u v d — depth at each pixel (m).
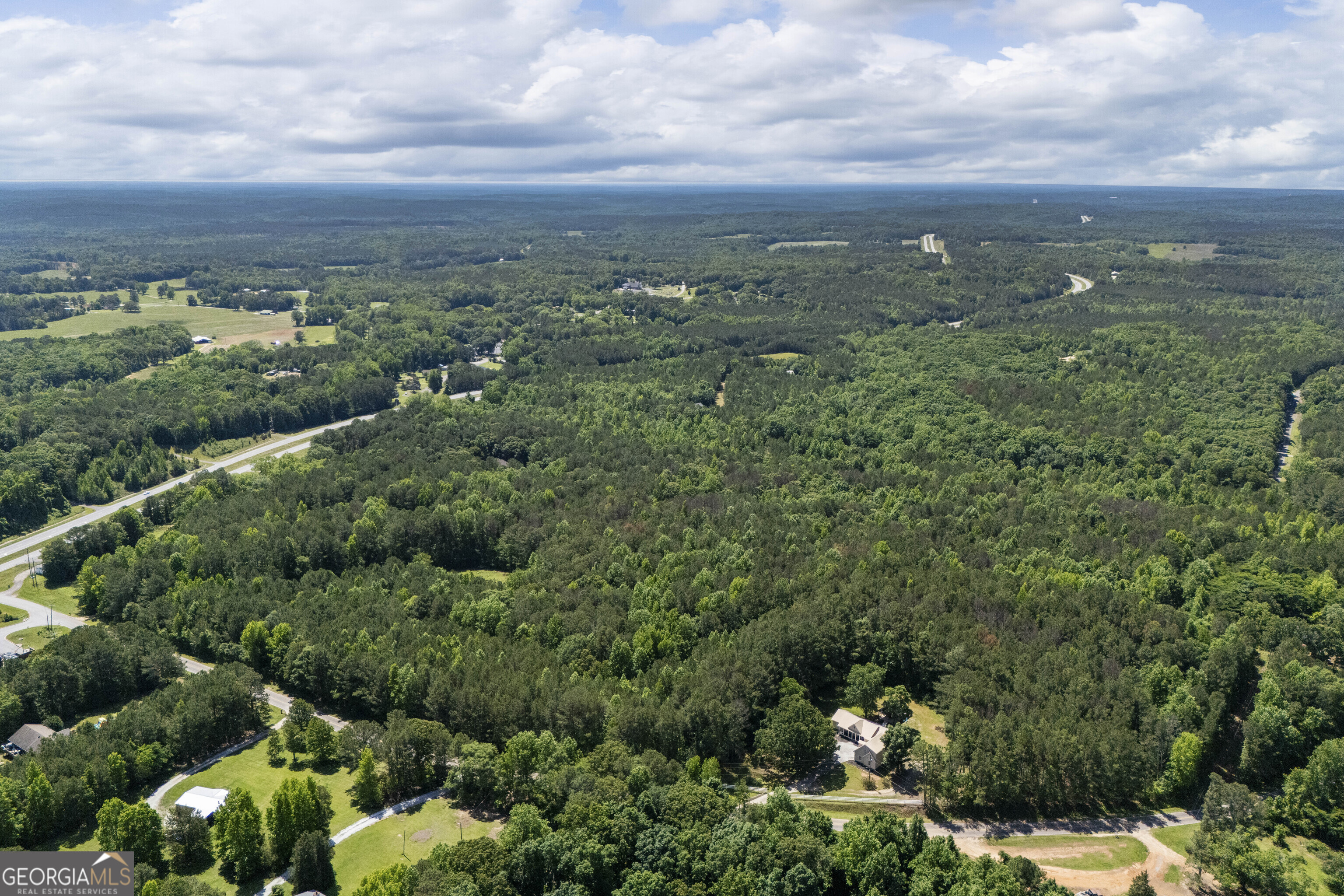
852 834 124.75
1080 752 147.38
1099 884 131.00
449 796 148.12
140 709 165.00
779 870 119.25
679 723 155.50
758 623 187.62
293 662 182.12
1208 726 158.75
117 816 134.12
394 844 135.12
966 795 149.12
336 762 160.50
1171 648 177.62
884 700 169.88
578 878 120.88
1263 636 191.25
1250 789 156.12
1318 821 144.88
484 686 167.25
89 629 192.75
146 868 126.88
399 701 169.88
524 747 145.88
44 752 151.62
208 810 143.25
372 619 196.88
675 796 133.88
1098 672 172.00
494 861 121.75
